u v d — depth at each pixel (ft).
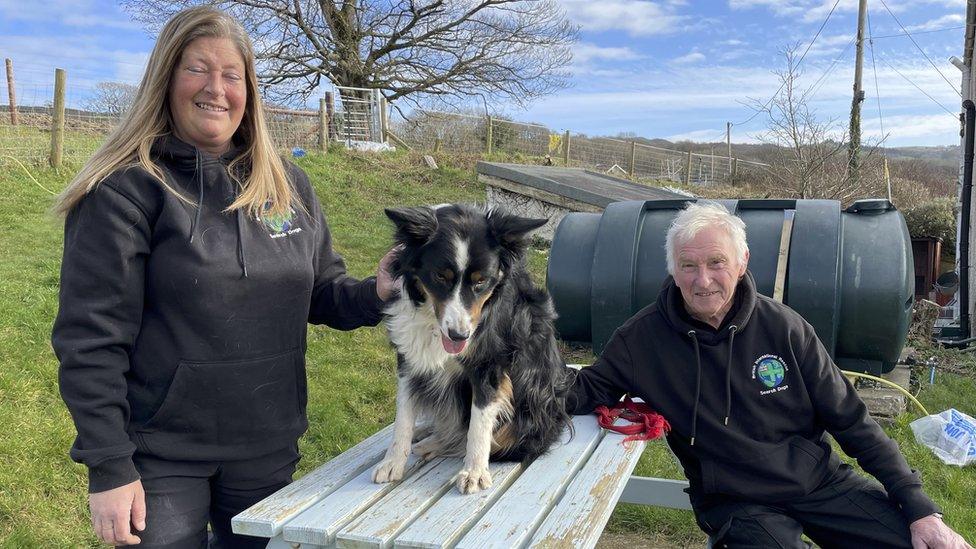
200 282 7.14
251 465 8.00
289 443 8.35
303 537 6.54
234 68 7.57
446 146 72.84
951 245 54.60
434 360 8.15
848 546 8.95
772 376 9.00
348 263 29.37
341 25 73.46
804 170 45.19
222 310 7.32
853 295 17.37
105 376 6.71
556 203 37.63
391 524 6.62
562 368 9.74
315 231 8.68
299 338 8.24
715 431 9.07
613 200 34.91
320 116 52.95
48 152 36.70
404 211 8.55
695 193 72.18
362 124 64.69
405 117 74.59
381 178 48.34
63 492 12.09
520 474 8.36
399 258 8.70
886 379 20.21
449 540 6.34
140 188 6.95
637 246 19.12
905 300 17.48
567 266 20.21
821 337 17.21
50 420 13.94
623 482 7.84
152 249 7.09
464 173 52.90
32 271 22.76
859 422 9.02
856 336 17.78
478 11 74.64
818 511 9.00
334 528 6.59
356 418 16.84
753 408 9.01
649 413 9.78
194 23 7.32
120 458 6.68
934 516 8.39
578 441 9.10
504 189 39.70
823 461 9.14
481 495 7.41
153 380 7.21
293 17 71.00
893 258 17.43
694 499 9.71
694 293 8.86
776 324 9.07
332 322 9.39
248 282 7.49
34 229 27.73
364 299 8.94
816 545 10.07
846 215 18.94
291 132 55.31
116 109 46.57
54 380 15.56
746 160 98.22
